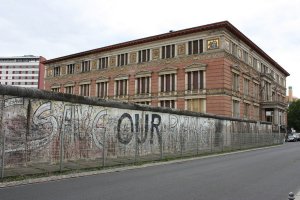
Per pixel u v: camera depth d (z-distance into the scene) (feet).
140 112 77.15
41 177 42.47
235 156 83.61
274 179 43.27
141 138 76.79
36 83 498.69
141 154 76.23
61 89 226.58
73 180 41.75
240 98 163.22
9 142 49.85
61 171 47.57
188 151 88.12
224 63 147.02
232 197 31.50
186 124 94.58
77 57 216.74
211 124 111.04
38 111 54.75
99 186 36.94
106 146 66.49
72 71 220.64
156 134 81.82
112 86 191.93
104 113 67.26
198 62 154.51
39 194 32.19
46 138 55.57
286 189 36.27
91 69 206.08
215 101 147.43
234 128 131.75
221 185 38.09
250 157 79.71
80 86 213.25
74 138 60.39
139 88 178.50
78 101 61.62
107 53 197.06
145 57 177.27
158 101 168.14
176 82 161.79
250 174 47.83
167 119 86.28
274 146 141.08
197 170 52.47
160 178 43.39
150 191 33.91
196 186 37.19
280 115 208.85
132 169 54.39
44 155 54.95
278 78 243.81
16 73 504.84
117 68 189.78
